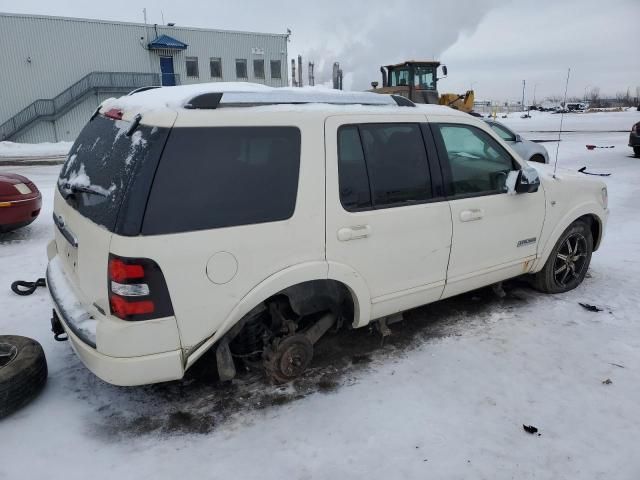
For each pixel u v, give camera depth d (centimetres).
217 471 254
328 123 299
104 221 252
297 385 327
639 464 257
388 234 325
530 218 412
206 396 316
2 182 638
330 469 255
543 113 5366
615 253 589
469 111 2069
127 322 247
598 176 1162
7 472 251
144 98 294
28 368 299
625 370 341
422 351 369
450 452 267
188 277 254
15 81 2872
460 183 368
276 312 316
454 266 370
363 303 327
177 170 249
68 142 2923
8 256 594
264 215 276
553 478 249
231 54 3519
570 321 414
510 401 309
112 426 287
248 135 270
